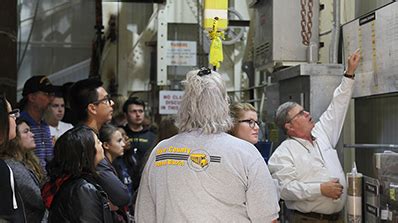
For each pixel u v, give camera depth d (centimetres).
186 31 485
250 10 455
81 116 282
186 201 170
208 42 453
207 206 169
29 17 560
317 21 306
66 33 568
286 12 303
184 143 177
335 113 271
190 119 180
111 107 287
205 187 170
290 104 272
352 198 236
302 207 261
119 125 405
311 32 305
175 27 483
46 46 563
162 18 474
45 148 332
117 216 259
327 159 265
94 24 564
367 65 264
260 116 429
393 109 260
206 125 177
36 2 561
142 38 522
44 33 563
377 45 253
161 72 469
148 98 516
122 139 310
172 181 173
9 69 341
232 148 173
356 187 236
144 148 379
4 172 175
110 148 300
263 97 423
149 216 184
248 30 462
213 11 283
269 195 173
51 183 230
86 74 569
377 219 225
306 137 267
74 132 232
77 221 215
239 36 470
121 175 337
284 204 291
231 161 171
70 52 568
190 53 469
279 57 303
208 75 182
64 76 566
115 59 523
